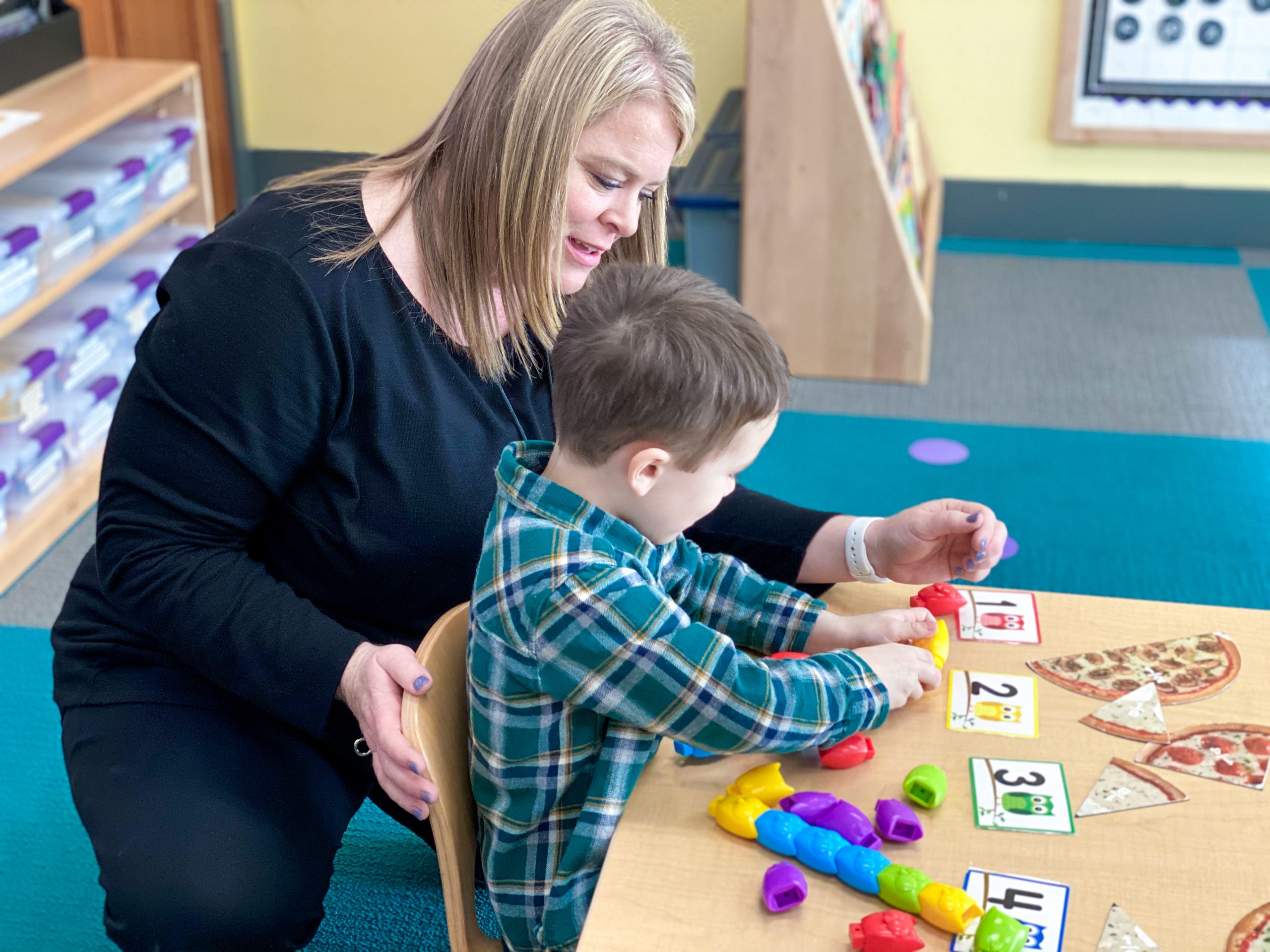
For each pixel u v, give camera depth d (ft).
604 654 3.05
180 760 3.95
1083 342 11.28
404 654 3.50
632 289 3.20
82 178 8.61
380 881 5.74
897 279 10.29
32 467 8.17
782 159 10.06
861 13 10.67
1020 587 7.93
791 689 3.14
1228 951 2.60
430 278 3.87
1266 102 12.38
